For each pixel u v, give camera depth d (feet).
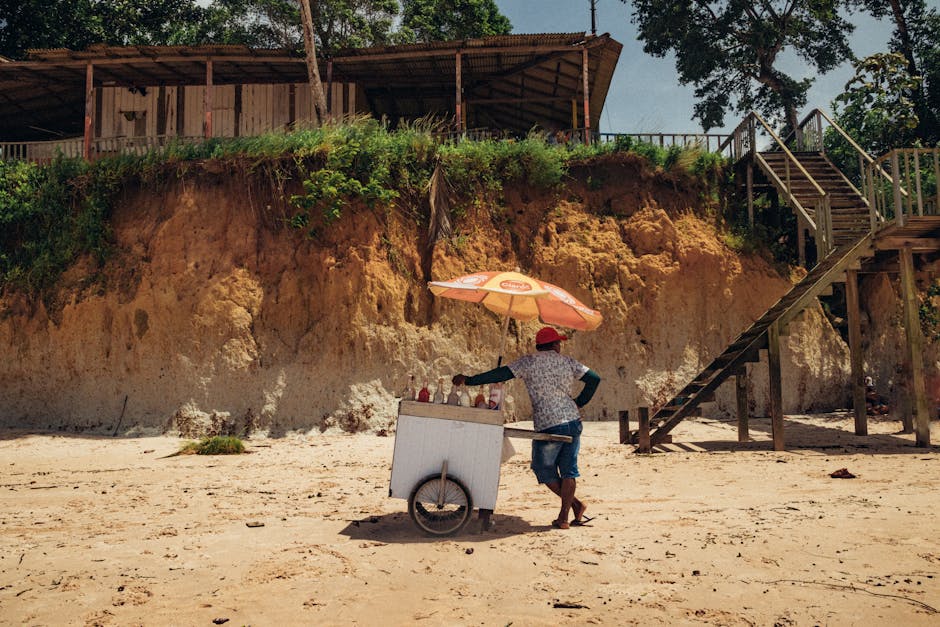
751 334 42.22
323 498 25.02
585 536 18.08
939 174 39.58
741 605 12.42
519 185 62.03
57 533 19.38
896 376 59.26
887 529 17.85
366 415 50.57
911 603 12.25
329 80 69.15
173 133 76.28
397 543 17.62
